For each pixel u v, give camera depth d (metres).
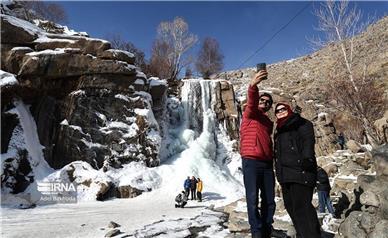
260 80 4.38
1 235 8.99
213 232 8.42
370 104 19.98
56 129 21.25
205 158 25.23
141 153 22.44
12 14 28.27
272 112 27.72
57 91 21.72
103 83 22.50
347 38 20.33
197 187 18.77
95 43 22.83
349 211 6.34
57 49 21.70
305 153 4.25
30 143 19.41
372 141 15.98
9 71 20.02
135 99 23.52
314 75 35.53
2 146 18.03
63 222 11.08
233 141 28.08
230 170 26.39
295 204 4.33
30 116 20.66
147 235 8.41
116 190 19.58
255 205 4.33
